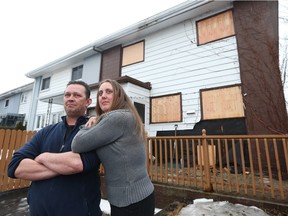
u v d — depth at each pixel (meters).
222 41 6.87
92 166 1.34
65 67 12.66
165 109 7.73
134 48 9.34
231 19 6.86
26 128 14.48
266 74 5.75
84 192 1.35
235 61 6.46
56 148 1.49
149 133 7.86
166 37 8.35
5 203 3.95
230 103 6.31
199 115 6.86
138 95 7.69
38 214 1.30
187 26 7.85
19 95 18.05
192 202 3.49
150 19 8.13
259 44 6.04
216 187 3.51
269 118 5.46
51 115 12.39
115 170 1.32
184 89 7.42
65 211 1.27
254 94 5.84
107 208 3.65
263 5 6.23
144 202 1.34
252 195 3.23
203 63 7.16
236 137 3.45
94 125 1.38
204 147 3.69
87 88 1.80
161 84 8.05
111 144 1.34
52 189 1.31
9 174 1.38
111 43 9.93
